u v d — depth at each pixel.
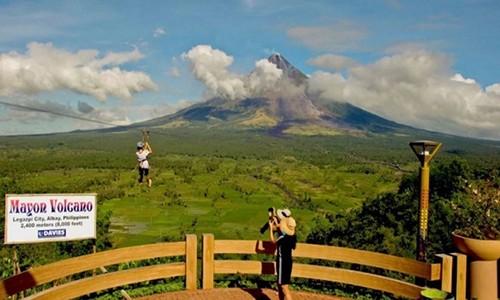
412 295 7.75
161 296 8.52
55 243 21.03
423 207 8.45
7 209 8.63
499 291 7.56
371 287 8.31
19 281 6.80
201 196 115.44
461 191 21.69
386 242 23.78
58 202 9.01
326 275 8.71
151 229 78.19
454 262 7.54
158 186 125.31
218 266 9.01
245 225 84.12
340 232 33.66
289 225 7.84
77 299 8.82
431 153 8.41
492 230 7.65
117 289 9.38
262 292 8.84
